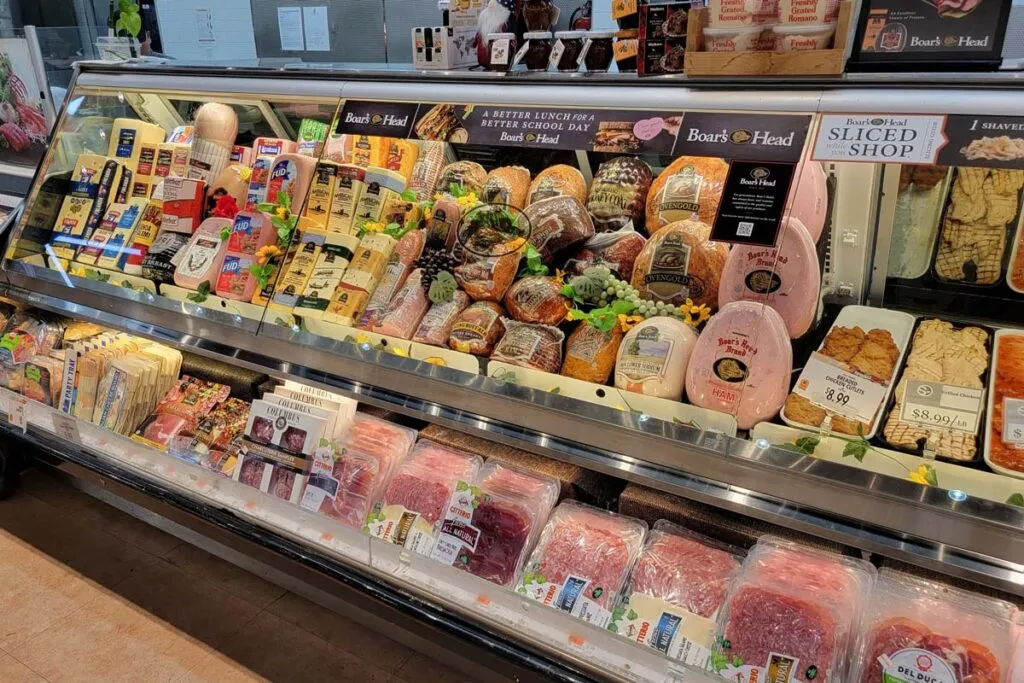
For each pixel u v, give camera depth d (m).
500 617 1.52
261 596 2.30
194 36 4.39
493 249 1.77
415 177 2.01
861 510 1.29
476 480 1.72
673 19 1.46
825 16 1.28
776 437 1.37
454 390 1.68
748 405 1.40
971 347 1.35
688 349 1.48
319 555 1.77
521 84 1.63
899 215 1.44
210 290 2.07
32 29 3.45
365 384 1.81
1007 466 1.22
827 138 1.31
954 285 1.44
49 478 2.85
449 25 2.00
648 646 1.37
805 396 1.38
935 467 1.25
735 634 1.32
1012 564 1.19
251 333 1.95
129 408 2.13
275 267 2.01
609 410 1.51
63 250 2.37
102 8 4.52
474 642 1.54
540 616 1.49
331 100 1.89
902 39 1.31
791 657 1.28
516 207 1.85
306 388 2.03
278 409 1.87
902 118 1.25
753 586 1.37
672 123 1.44
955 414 1.29
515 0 1.90
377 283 1.88
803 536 1.51
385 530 1.67
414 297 1.80
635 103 1.49
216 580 2.36
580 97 1.54
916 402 1.32
